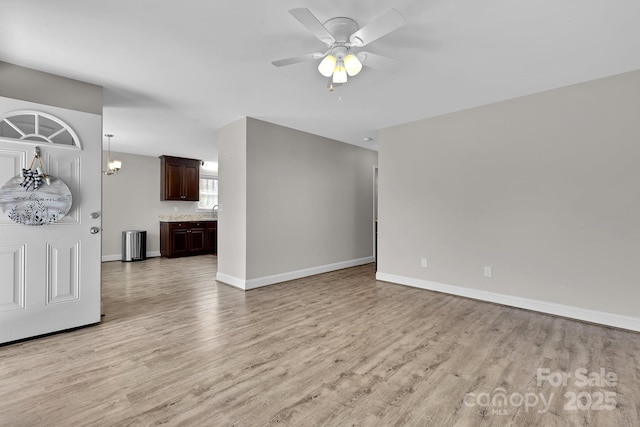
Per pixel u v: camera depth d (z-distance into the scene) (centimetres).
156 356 223
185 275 497
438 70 273
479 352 230
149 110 378
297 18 173
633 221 271
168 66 265
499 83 300
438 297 371
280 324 285
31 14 194
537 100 321
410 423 155
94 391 180
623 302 275
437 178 396
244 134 407
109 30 213
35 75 267
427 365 211
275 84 304
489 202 353
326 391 181
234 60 256
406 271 427
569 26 208
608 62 257
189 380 192
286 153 456
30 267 249
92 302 280
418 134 416
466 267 370
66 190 263
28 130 256
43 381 190
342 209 554
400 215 434
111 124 437
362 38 193
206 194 806
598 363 214
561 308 305
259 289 409
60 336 257
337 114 395
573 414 162
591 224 291
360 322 290
